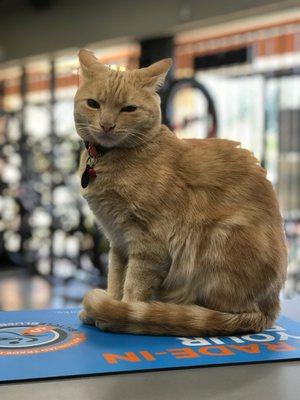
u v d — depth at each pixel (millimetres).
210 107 1471
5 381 373
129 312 475
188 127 1453
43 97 2225
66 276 1765
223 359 425
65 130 1897
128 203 499
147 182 498
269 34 1504
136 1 1707
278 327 519
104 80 509
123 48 1846
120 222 513
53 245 1810
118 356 424
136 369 399
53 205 1801
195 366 412
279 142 1425
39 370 391
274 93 1430
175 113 1416
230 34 1585
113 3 1781
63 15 1980
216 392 371
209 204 511
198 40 1653
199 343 462
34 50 2139
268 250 509
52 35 2039
